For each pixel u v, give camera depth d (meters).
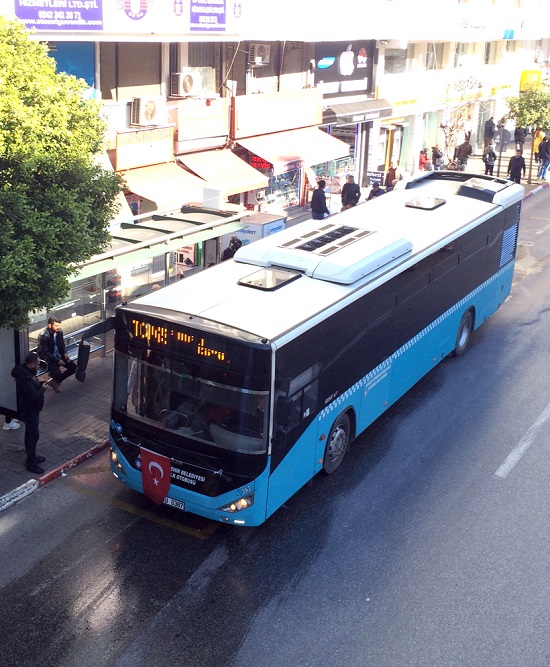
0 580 9.22
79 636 8.36
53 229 9.51
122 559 9.70
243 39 21.95
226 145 23.38
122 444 10.24
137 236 14.91
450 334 15.47
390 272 11.97
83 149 10.77
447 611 9.00
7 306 9.36
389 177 26.48
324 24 25.72
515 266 23.23
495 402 14.48
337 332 10.61
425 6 32.50
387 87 32.38
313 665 8.10
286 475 10.03
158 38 18.89
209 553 9.89
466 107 39.22
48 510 10.67
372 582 9.45
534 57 49.88
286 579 9.45
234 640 8.40
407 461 12.33
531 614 9.00
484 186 17.16
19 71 10.06
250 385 9.09
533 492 11.60
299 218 26.25
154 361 9.66
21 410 11.06
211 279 10.91
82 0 16.53
